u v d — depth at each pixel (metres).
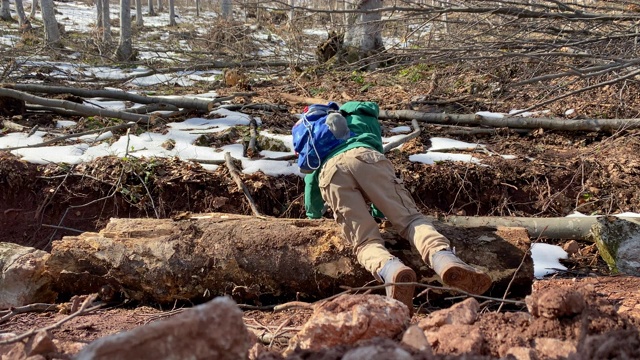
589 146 6.05
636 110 6.45
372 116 3.83
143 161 5.47
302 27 11.55
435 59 5.55
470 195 5.30
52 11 14.74
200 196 5.29
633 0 6.24
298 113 7.19
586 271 4.18
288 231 3.76
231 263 3.69
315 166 3.61
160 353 1.83
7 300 3.81
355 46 9.74
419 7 5.81
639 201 4.94
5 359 2.45
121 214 5.31
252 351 2.45
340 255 3.62
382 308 2.52
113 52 14.54
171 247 3.74
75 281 3.82
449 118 6.59
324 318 2.48
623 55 5.30
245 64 10.73
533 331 2.44
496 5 5.56
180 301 3.85
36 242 5.22
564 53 4.97
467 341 2.36
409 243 3.65
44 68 10.24
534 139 6.28
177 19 27.20
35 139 6.19
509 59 6.06
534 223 4.47
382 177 3.44
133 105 7.62
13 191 5.33
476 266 3.58
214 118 6.93
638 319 2.64
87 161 5.53
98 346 1.83
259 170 5.39
